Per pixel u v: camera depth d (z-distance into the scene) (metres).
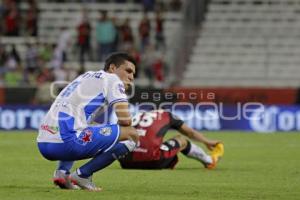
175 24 82.44
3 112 64.75
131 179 29.58
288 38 78.12
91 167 24.67
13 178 29.92
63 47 76.69
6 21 80.38
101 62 75.56
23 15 85.75
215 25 79.94
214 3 81.81
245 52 77.50
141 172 32.22
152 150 32.78
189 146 33.84
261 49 77.38
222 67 76.75
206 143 34.44
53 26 84.56
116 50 76.19
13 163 36.69
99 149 24.30
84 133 24.06
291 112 64.06
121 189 26.06
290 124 64.00
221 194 25.16
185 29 76.94
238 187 27.38
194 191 25.91
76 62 77.94
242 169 34.47
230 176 31.33
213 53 77.25
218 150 34.53
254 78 74.50
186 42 76.50
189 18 77.69
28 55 74.75
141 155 32.81
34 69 74.44
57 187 26.12
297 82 74.31
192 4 77.69
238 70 76.50
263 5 81.56
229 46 77.94
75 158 24.42
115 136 24.20
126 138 24.47
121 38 76.88
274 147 48.16
